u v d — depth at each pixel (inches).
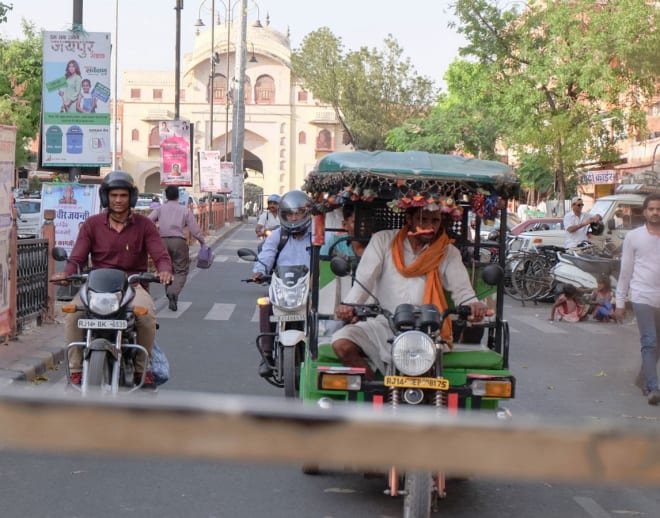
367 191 211.8
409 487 175.3
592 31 1058.7
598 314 615.8
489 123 1727.4
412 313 190.4
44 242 476.7
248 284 783.7
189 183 1184.8
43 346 403.2
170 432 25.6
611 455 25.8
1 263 399.2
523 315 658.8
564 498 219.8
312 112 3545.8
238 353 430.3
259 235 710.5
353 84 2593.5
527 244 818.8
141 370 257.4
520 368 421.1
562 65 1082.1
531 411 321.4
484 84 1154.7
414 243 214.1
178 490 215.8
